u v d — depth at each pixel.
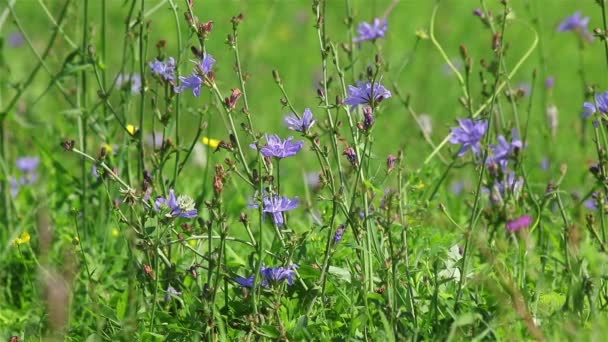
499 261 5.92
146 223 5.92
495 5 19.08
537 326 5.51
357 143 5.98
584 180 8.36
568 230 6.02
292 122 5.73
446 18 18.12
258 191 5.53
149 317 6.02
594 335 5.21
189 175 9.33
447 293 5.95
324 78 6.07
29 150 9.82
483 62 7.16
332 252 5.98
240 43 14.72
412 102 13.08
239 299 6.11
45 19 15.97
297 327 5.52
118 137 8.45
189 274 6.12
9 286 7.21
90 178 7.93
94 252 7.32
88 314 6.54
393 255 5.63
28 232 7.82
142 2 6.93
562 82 15.42
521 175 7.38
